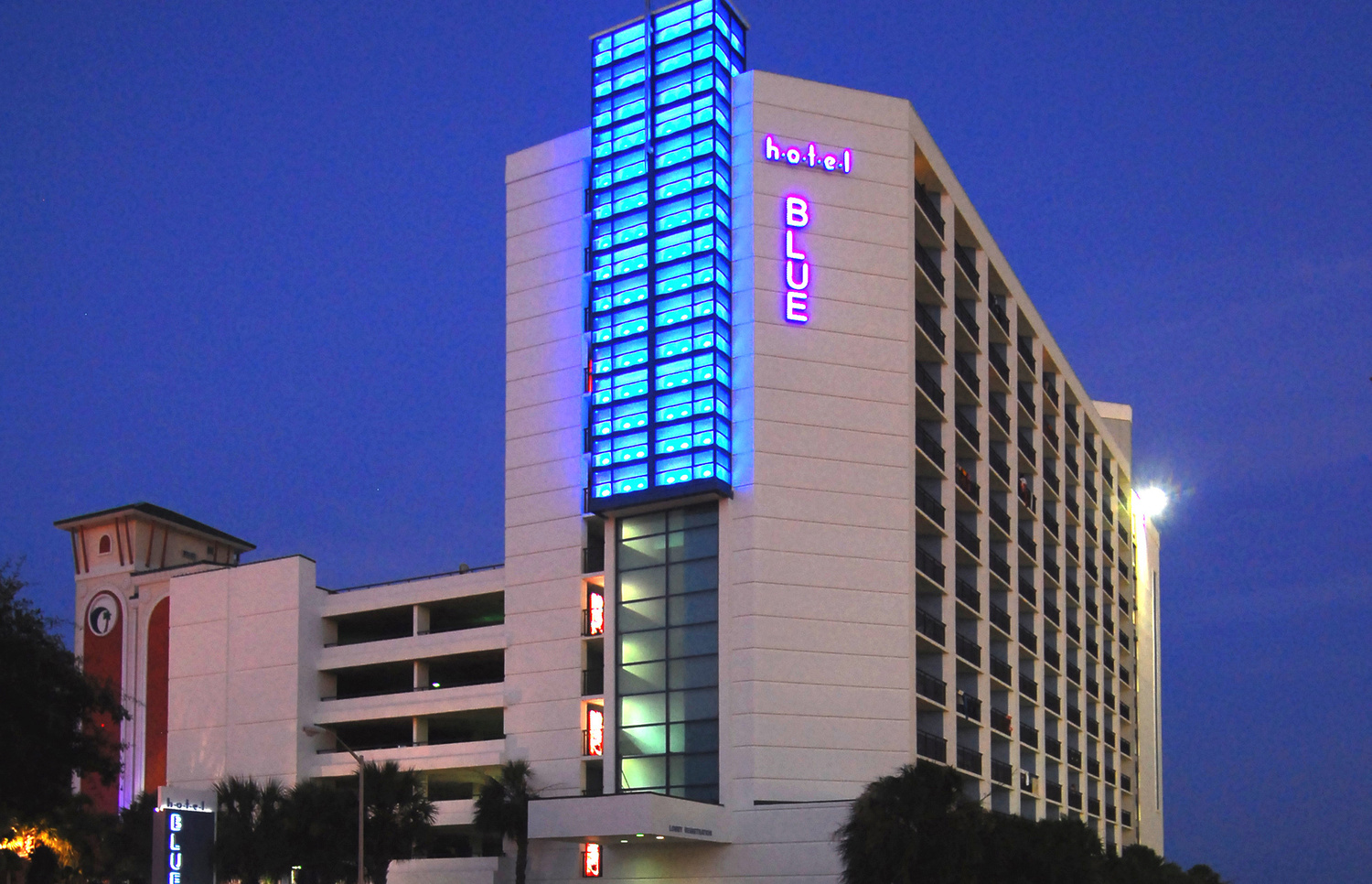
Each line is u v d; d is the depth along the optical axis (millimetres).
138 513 106062
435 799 86375
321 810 74000
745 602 74000
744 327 77562
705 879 71625
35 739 50594
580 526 81000
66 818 61656
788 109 80688
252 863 73250
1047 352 108000
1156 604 141500
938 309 87000
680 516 76875
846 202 80500
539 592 81562
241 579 95438
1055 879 61938
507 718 81000
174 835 71688
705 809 70375
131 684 101812
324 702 91812
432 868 80938
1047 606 103125
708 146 79000
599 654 81000
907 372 79312
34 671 50781
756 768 71938
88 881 78000
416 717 88000
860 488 77062
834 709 73812
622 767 75125
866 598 75750
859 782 73188
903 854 56438
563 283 84062
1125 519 132875
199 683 94938
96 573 106312
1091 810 110625
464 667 94188
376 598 92812
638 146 81250
